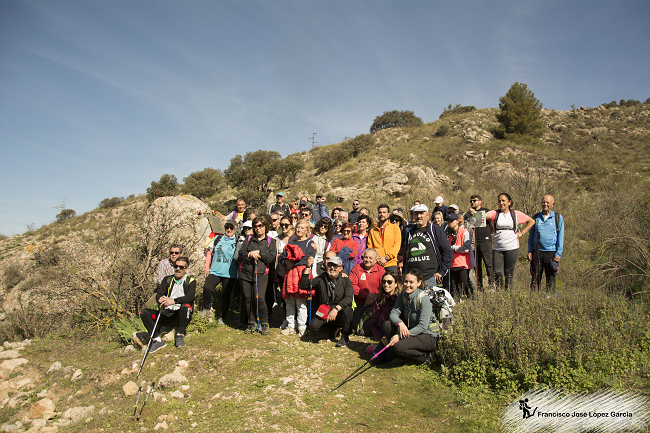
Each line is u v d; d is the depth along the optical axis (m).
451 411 3.69
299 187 31.16
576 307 5.01
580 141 33.41
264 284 5.98
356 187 25.62
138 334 5.74
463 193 17.80
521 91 36.31
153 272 7.34
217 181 42.78
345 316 5.51
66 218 39.22
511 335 4.22
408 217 14.26
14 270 10.51
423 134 39.47
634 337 4.31
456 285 6.52
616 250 7.93
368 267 5.99
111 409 4.20
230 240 6.54
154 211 8.36
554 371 3.79
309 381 4.48
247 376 4.64
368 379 4.48
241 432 3.49
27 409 4.51
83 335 6.56
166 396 4.31
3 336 7.16
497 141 33.38
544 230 6.54
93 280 6.89
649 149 27.92
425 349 4.64
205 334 6.03
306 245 6.10
